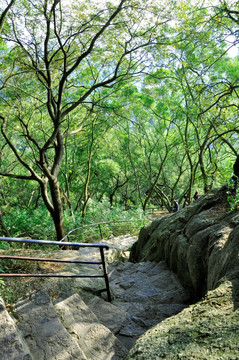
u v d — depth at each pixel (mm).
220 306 2914
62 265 6012
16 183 26656
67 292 4793
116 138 26484
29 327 3672
